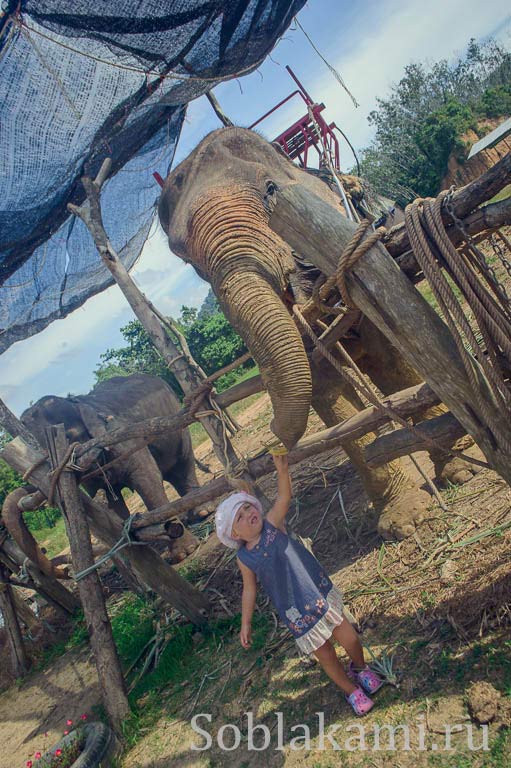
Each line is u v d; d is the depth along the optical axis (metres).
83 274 7.02
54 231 5.95
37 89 4.14
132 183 6.42
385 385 5.31
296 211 3.04
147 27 4.11
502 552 3.65
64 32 3.89
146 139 5.57
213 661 4.77
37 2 3.60
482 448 3.13
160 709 4.58
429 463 5.71
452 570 3.84
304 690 3.73
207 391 4.52
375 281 2.99
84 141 4.80
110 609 7.23
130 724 4.53
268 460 4.41
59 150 4.71
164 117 5.40
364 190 5.76
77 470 5.24
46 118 4.38
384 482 4.75
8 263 5.93
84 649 6.82
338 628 3.29
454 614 3.42
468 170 31.53
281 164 4.88
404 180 34.12
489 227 2.92
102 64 4.25
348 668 3.54
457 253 2.88
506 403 2.99
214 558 6.84
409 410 3.71
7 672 7.16
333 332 3.93
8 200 4.89
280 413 3.52
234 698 4.12
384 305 3.01
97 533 5.48
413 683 3.20
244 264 3.81
